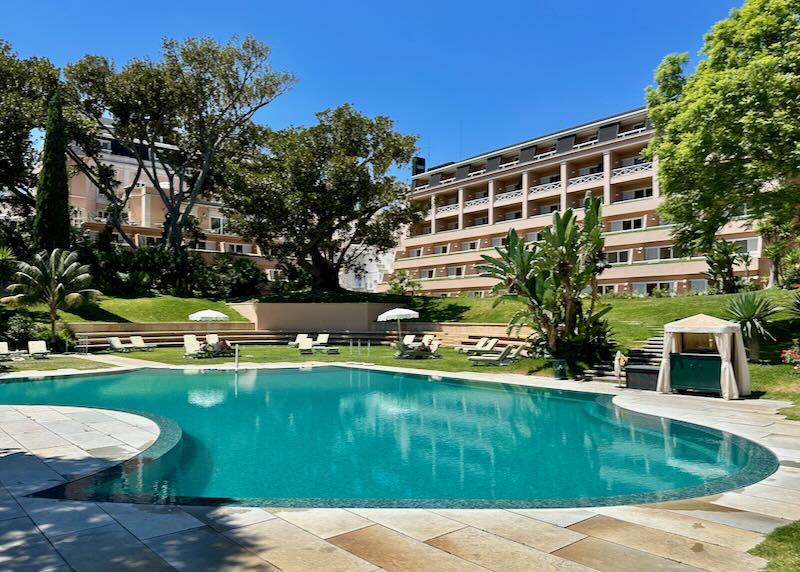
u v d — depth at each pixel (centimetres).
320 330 3644
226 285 4341
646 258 4419
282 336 3491
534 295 1952
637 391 1549
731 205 1978
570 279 1920
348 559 442
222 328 3425
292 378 1964
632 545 476
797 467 754
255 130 4556
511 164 5734
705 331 1416
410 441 1040
